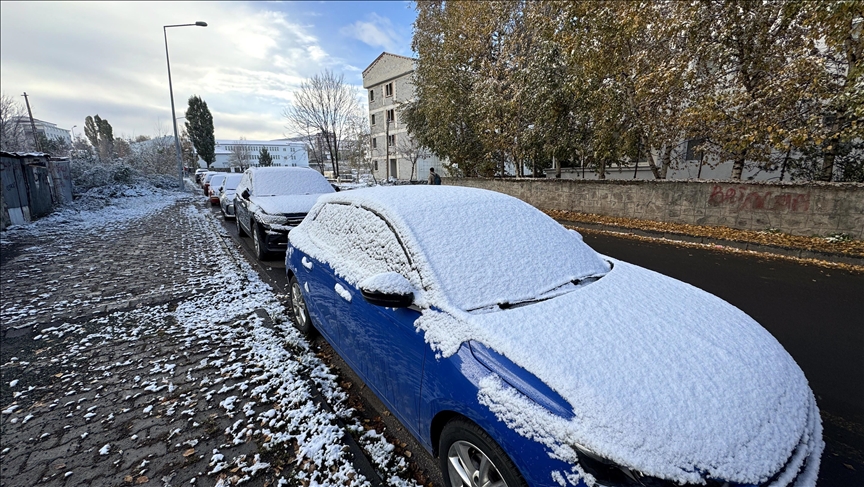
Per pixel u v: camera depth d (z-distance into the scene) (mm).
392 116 36375
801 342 3672
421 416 2105
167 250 8188
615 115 10188
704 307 2248
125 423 2766
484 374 1724
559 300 2193
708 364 1720
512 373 1679
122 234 10125
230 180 14031
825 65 7445
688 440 1378
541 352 1724
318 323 3551
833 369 3211
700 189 8938
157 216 13781
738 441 1403
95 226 11492
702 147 9727
